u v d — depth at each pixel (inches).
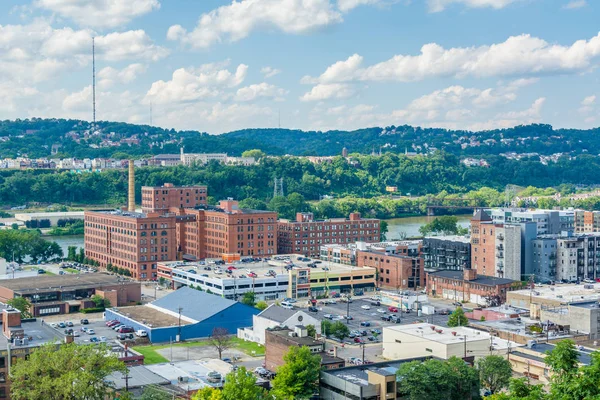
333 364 7795.3
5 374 7682.1
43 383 6604.3
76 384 6589.6
